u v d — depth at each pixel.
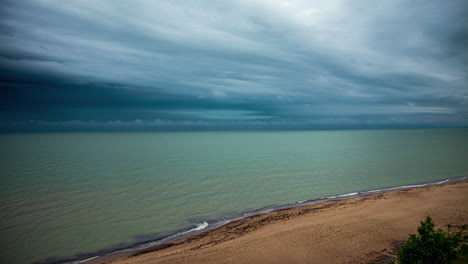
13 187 34.53
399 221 18.27
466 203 21.78
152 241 18.45
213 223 21.94
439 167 49.12
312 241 15.60
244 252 14.61
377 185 35.25
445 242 9.12
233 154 80.38
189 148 106.81
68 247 17.64
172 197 30.17
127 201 28.50
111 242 18.39
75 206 26.59
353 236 15.97
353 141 156.12
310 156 72.38
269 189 33.97
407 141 147.38
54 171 47.06
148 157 71.75
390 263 9.97
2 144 127.75
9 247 17.70
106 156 73.75
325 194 31.08
